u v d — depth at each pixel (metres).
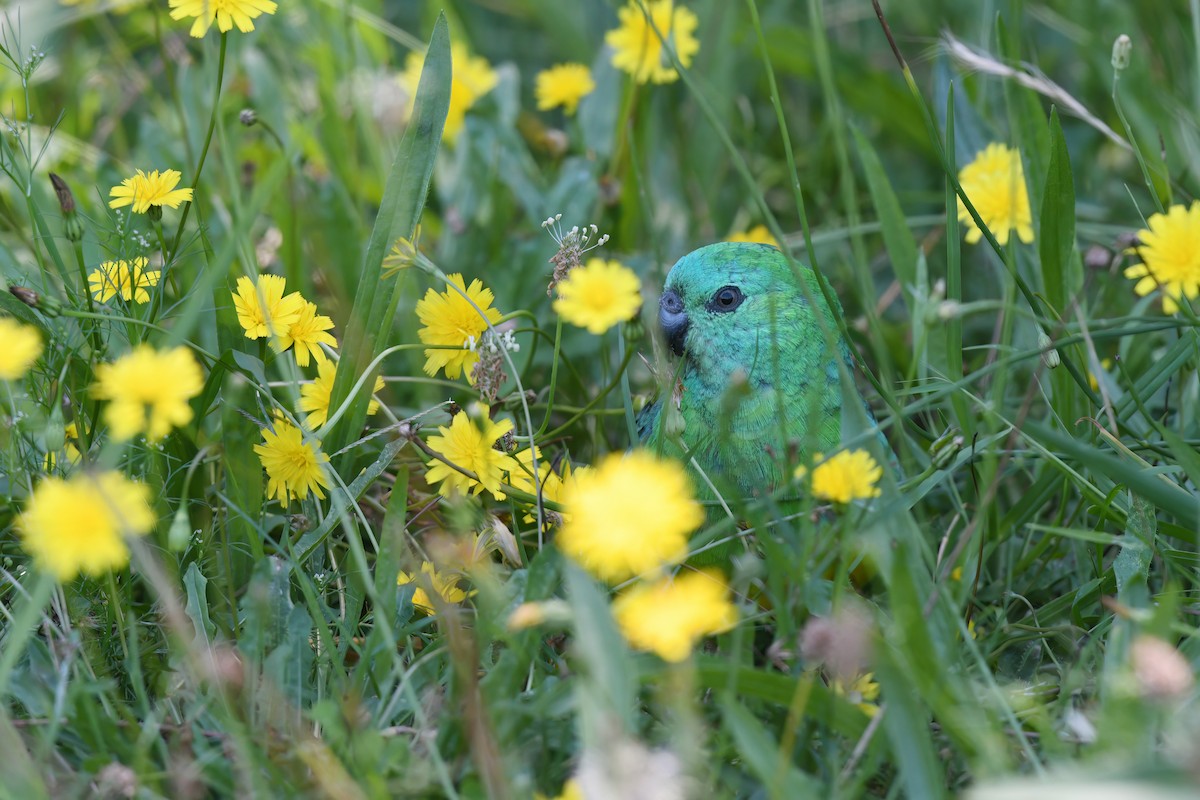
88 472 1.38
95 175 1.56
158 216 1.46
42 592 1.38
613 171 1.58
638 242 1.59
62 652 1.40
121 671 1.42
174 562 1.44
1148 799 1.34
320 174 1.57
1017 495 1.51
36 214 1.46
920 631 1.38
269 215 1.58
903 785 1.38
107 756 1.38
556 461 1.48
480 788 1.38
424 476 1.50
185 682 1.40
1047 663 1.44
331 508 1.44
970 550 1.42
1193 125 1.55
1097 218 1.59
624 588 1.43
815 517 1.43
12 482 1.43
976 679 1.42
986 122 1.54
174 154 1.57
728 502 1.44
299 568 1.41
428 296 1.46
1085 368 1.48
